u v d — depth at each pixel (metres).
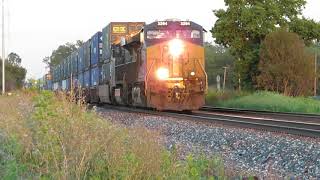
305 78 44.06
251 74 49.12
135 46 29.08
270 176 9.89
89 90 43.59
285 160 11.83
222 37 50.44
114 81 34.34
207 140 15.73
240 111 29.97
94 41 41.59
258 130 16.95
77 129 8.44
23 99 18.47
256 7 48.59
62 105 10.27
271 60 44.72
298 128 16.59
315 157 11.48
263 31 48.62
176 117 23.42
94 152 7.78
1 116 15.00
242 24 49.56
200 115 26.20
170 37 27.27
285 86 43.91
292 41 44.47
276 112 29.44
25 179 7.27
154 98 26.88
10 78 74.88
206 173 9.30
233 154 13.36
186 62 27.20
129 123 21.28
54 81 69.06
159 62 27.00
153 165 7.64
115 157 7.65
